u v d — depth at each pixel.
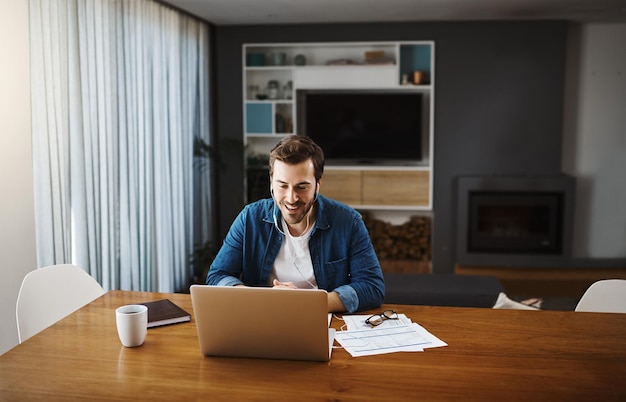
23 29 3.27
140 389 1.60
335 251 2.32
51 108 3.49
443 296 4.18
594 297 2.46
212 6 5.30
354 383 1.63
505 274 6.25
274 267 2.36
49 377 1.67
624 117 6.55
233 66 6.49
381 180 6.52
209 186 6.42
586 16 5.96
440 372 1.70
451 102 6.35
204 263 5.89
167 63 5.25
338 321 2.11
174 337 1.97
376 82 6.38
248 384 1.63
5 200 3.18
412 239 6.79
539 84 6.25
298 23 6.36
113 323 2.09
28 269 3.36
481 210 6.35
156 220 5.10
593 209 6.67
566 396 1.56
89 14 3.89
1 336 3.19
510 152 6.35
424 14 5.83
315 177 2.10
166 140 5.26
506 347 1.88
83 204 3.82
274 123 6.53
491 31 6.23
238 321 1.76
